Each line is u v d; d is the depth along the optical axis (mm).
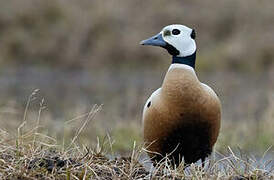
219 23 39562
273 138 20875
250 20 39469
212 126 13773
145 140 14141
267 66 36562
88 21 38344
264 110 26266
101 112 25344
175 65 13906
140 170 12859
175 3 40812
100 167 12562
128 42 37688
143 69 36781
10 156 12906
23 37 37719
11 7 38969
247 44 37438
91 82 33469
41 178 11930
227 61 36750
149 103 13953
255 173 13008
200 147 13938
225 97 29500
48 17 38844
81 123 22109
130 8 39844
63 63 36969
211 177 12789
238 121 24125
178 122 13539
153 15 39875
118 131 21531
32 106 27094
